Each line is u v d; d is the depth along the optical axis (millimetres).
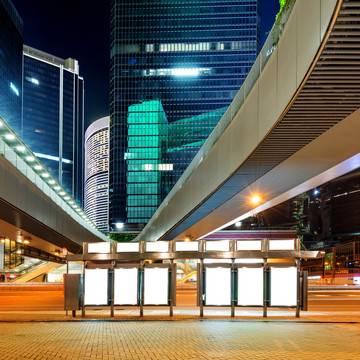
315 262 115188
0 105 182875
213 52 171125
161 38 172625
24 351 8344
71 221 46969
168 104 170000
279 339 9734
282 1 13242
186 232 46000
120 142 168875
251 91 17812
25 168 30281
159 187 166125
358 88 11352
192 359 7602
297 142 16328
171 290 14117
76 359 7602
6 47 192375
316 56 9672
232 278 13938
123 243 14273
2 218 33219
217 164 24562
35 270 86000
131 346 8875
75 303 14148
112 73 173625
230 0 172625
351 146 16453
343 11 7980
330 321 12906
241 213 33656
